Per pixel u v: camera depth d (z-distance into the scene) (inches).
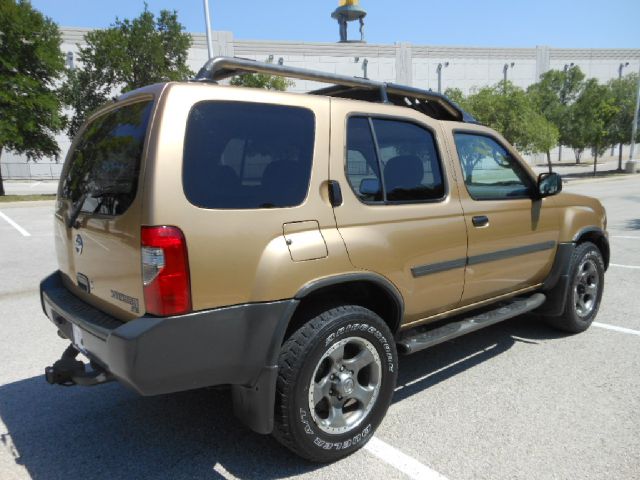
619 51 1893.5
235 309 96.1
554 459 110.0
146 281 90.9
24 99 821.2
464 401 137.7
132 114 103.4
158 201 89.6
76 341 110.3
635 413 129.0
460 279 139.5
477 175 146.9
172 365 91.4
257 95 104.5
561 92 1524.4
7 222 547.2
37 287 268.7
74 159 128.8
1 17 784.9
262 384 100.4
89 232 108.5
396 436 120.9
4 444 121.4
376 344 114.1
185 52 1013.2
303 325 105.0
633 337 183.6
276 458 113.5
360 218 114.6
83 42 1270.9
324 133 112.0
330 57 1569.9
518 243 156.9
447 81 1726.1
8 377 159.0
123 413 135.9
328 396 108.8
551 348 174.6
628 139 1207.6
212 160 96.0
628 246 355.9
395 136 127.6
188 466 111.3
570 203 180.4
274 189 102.9
